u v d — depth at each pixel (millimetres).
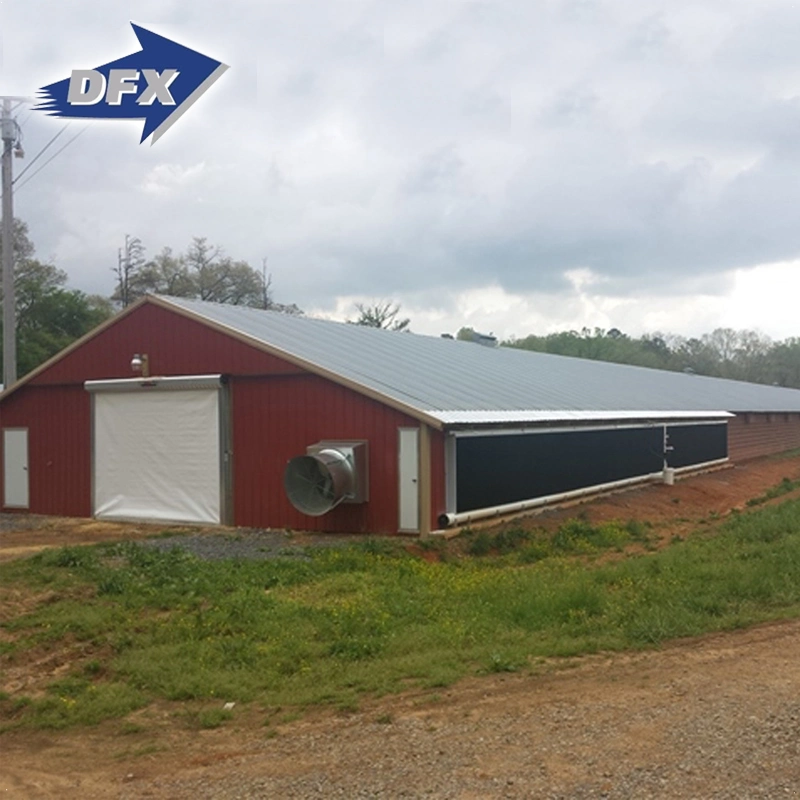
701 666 8141
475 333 36375
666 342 119625
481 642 9461
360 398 17766
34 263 55594
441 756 6246
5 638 9820
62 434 22094
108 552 14180
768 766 5727
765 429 45594
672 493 26875
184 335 20125
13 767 6762
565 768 5871
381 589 11906
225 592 11734
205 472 19750
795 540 14664
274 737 7027
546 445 21266
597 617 10211
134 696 8188
